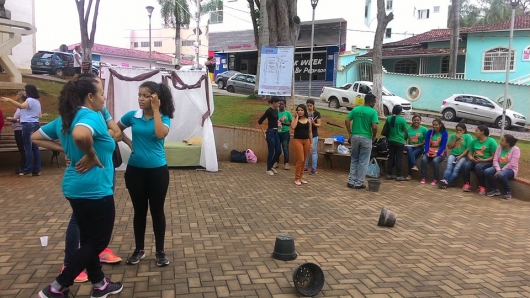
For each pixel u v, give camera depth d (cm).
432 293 377
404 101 2030
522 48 2508
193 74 972
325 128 1256
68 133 314
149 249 461
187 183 823
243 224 568
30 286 363
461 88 2238
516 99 2103
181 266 417
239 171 970
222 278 392
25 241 473
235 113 1308
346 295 367
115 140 383
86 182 315
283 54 1099
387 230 564
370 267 432
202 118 977
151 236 504
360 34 3256
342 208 674
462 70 2809
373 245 501
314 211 648
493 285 399
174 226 548
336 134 1209
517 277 420
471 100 1964
